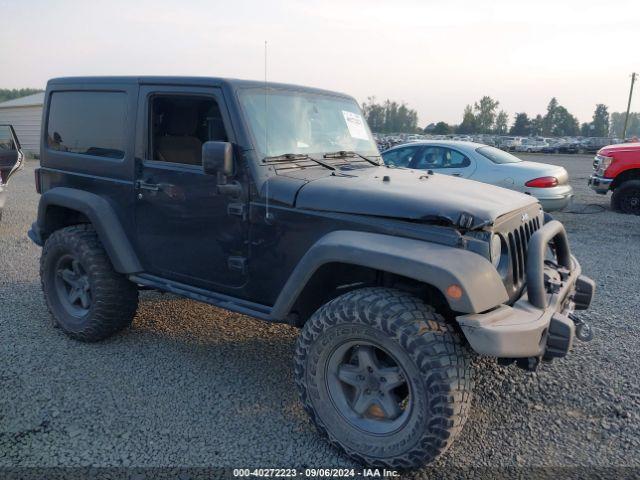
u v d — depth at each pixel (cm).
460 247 276
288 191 320
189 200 357
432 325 265
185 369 391
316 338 291
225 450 300
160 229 377
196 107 357
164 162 369
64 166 437
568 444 312
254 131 336
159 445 302
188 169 356
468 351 300
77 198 408
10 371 381
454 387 258
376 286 315
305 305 326
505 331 258
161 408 339
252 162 329
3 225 924
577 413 344
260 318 328
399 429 275
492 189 359
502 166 891
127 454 293
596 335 464
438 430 259
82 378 374
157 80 369
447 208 280
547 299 307
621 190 1155
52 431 312
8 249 748
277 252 326
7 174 973
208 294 361
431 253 268
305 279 295
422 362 259
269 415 335
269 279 333
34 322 473
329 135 400
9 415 327
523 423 332
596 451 305
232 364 401
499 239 296
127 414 332
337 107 419
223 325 472
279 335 453
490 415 341
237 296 352
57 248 429
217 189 337
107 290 408
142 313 495
